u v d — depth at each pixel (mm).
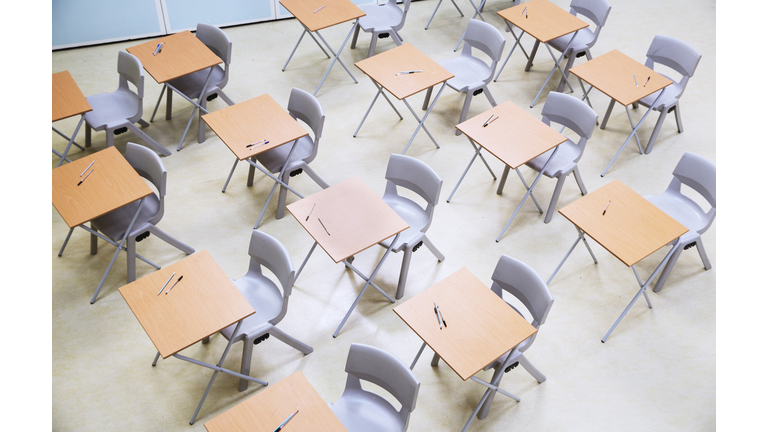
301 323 4383
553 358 4184
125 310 4438
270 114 5016
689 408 3914
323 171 5547
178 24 7117
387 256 4523
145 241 4914
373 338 4309
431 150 5820
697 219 4609
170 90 5781
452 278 3828
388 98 5941
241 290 4102
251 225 5094
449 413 3881
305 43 7105
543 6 6258
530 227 5121
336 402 3609
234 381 4027
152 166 4492
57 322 4332
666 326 4387
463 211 5238
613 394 3986
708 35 7203
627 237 4148
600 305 4523
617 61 5629
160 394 3941
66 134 5809
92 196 4238
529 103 6336
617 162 5676
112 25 6859
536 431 3797
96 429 3756
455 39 7195
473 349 3434
